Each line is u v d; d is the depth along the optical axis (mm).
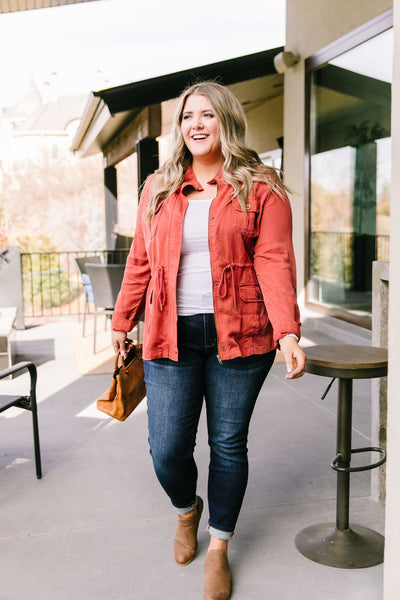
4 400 2592
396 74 1333
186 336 1781
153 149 7262
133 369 2025
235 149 1772
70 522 2293
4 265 6828
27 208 20812
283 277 1721
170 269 1761
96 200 21047
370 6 5492
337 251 6449
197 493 2512
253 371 1788
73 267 20250
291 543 2129
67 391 4199
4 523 2287
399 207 1337
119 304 2008
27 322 8375
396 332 1368
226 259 1739
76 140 10391
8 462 2891
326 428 3336
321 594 1834
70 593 1847
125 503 2449
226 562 1881
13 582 1908
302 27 6965
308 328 6449
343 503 2070
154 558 2041
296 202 7320
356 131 5949
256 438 3182
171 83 6762
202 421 3422
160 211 1810
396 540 1384
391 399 1398
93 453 3004
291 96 7375
